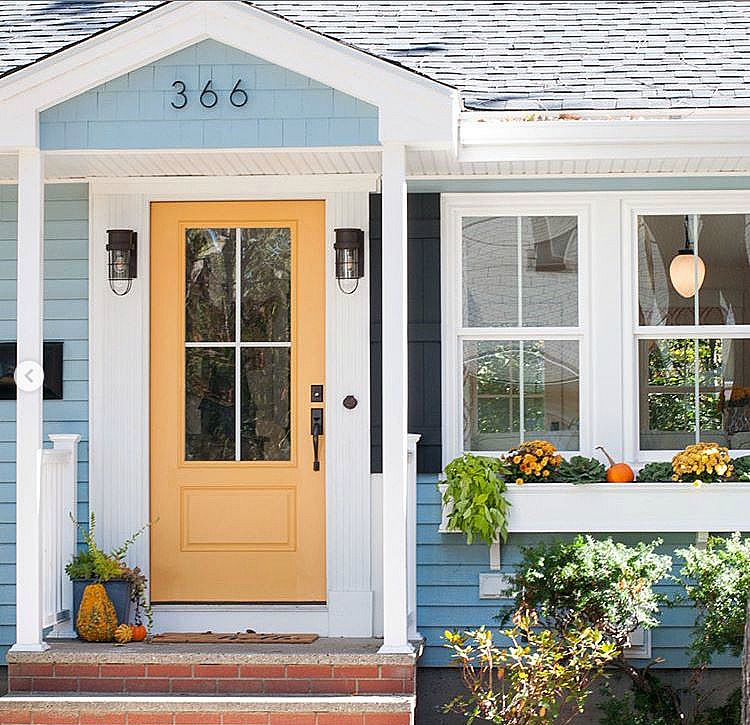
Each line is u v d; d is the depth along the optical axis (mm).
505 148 6984
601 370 7645
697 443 7695
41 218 6625
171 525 7730
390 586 6430
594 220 7672
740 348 7707
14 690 6508
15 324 7812
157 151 6562
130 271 7691
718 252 7715
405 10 8820
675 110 7148
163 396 7773
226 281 7785
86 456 7684
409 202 7684
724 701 7344
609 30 8422
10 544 7719
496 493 7258
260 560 7699
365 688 6418
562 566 6629
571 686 6465
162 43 6500
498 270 7758
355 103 6480
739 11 8695
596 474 7363
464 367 7781
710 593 6500
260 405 7750
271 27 6457
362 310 7645
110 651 6602
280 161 7137
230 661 6496
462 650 6512
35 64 6516
